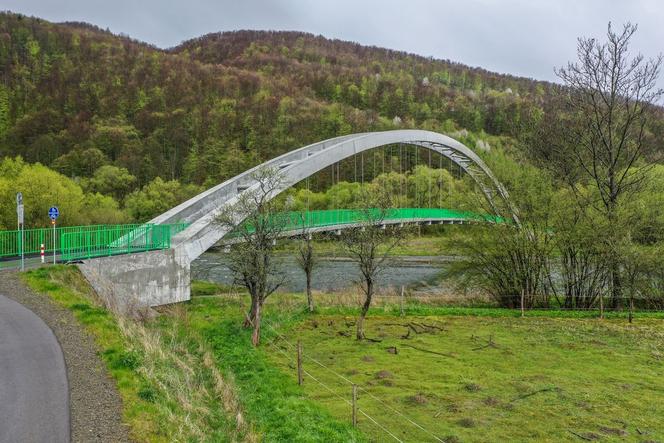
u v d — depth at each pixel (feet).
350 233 75.82
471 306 89.56
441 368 48.93
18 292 50.98
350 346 57.77
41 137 277.44
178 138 307.58
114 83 382.63
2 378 31.76
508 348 57.00
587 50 116.98
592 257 87.04
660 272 80.94
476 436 33.55
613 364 50.83
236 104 368.48
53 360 34.83
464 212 96.84
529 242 85.20
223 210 75.82
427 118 421.18
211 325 65.98
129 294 67.62
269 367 49.19
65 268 60.08
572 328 68.03
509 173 97.40
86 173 260.42
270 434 34.04
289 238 97.50
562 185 92.99
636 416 37.24
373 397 40.78
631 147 91.66
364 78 480.64
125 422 27.25
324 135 322.34
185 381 39.88
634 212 83.25
